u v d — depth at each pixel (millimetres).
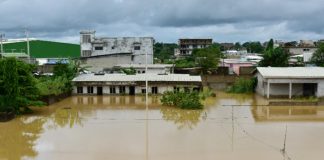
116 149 25562
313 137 28562
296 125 33156
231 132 30406
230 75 61125
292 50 108938
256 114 38719
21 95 37688
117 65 73375
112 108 43250
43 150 25594
